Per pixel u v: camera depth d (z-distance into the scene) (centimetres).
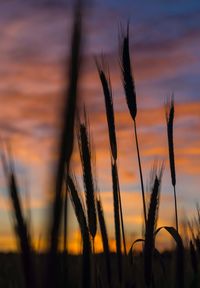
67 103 11
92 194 48
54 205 12
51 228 12
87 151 47
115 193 56
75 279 31
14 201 19
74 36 12
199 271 50
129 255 56
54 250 12
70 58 12
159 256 55
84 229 40
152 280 52
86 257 36
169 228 54
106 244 52
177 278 47
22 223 18
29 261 17
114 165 57
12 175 19
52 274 13
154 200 50
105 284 52
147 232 51
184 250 50
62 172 12
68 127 12
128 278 52
